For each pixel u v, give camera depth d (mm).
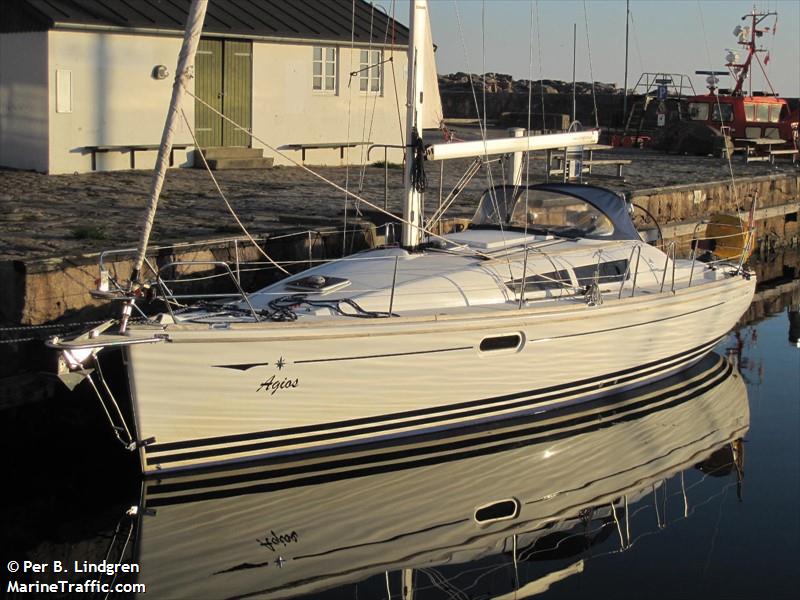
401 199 15977
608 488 8508
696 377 11773
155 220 12719
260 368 7961
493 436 9469
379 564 7059
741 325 15047
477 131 25250
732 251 12688
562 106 38250
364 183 18297
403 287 9070
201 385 7812
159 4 19516
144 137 18828
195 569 6863
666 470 8961
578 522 7859
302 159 21719
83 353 7711
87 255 9391
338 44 21688
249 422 8117
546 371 9633
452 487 8367
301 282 9109
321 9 22688
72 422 9047
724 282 11523
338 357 8250
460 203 16219
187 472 8117
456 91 40781
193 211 13789
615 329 10055
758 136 29188
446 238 10242
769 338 14180
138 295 7902
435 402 8961
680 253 18797
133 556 7008
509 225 10977
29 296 8883
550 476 8688
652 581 6918
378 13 23734
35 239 10828
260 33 20219
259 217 13344
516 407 9633
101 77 18016
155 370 7637
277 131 21156
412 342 8539
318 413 8383
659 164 25453
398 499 8094
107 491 8031
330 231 12000
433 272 9445
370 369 8438
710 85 30578
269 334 7875
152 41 18688
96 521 7531
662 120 31719
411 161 9836
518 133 11352
